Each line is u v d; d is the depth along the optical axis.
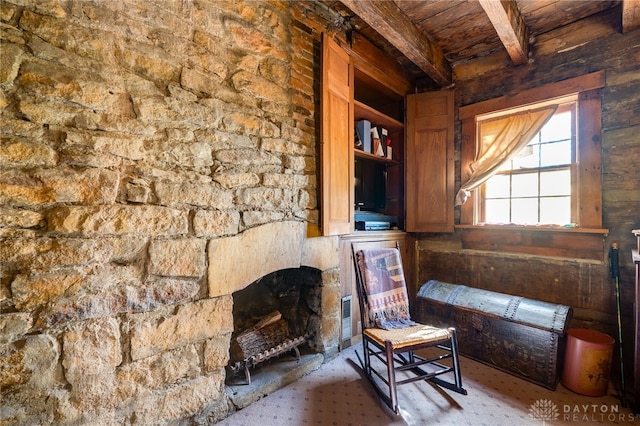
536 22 2.27
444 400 1.76
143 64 1.37
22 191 1.10
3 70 1.08
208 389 1.56
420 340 1.75
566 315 1.88
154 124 1.40
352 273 2.52
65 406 1.17
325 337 2.22
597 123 2.12
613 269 2.03
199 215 1.53
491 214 2.74
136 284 1.34
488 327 2.17
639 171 1.97
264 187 1.82
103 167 1.26
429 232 3.03
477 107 2.73
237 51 1.72
